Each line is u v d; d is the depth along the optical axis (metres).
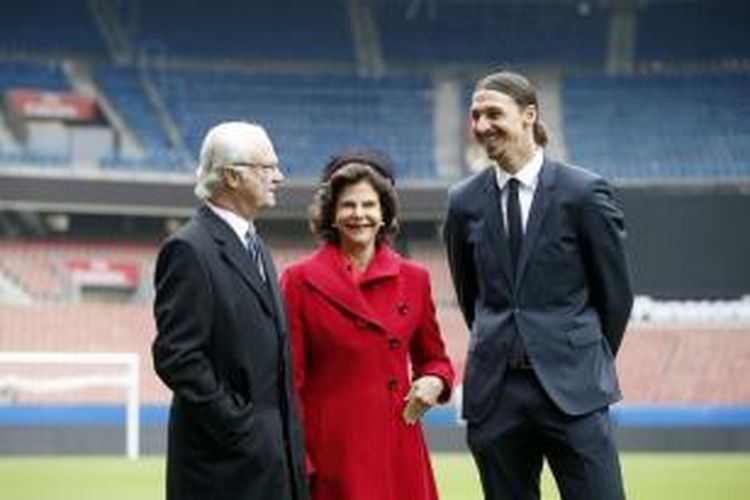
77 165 46.72
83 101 48.47
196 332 6.86
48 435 31.20
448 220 7.91
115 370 40.59
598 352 7.57
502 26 51.38
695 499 18.78
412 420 7.77
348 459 7.66
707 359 40.56
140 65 50.06
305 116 49.59
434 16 51.41
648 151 48.16
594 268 7.57
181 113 49.00
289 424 7.15
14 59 49.09
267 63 50.78
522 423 7.57
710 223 41.62
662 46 50.88
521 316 7.54
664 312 41.50
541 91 50.31
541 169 7.65
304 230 47.31
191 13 50.91
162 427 31.30
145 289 45.78
